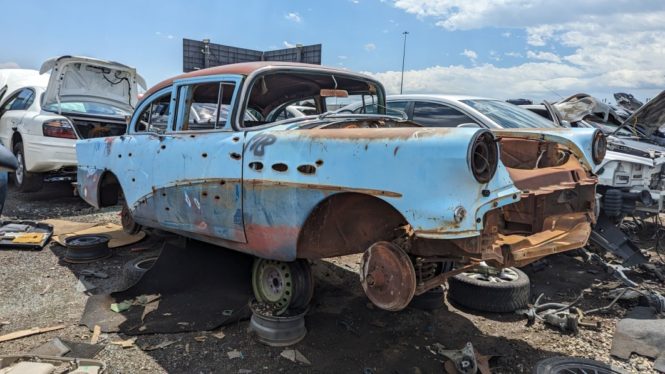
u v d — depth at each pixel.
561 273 5.12
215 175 3.36
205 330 3.33
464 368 2.89
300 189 2.86
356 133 2.71
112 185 5.06
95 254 4.73
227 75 3.61
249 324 3.43
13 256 4.76
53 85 7.41
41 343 3.11
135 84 8.45
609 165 5.58
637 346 3.26
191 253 4.01
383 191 2.49
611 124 8.63
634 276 5.05
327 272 4.63
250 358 3.02
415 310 3.87
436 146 2.34
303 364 2.99
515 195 2.45
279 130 3.18
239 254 4.22
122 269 4.56
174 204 3.79
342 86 4.27
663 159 6.26
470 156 2.23
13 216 6.41
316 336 3.36
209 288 3.98
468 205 2.28
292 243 2.97
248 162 3.14
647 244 6.52
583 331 3.63
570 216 3.31
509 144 3.52
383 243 2.58
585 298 4.40
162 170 3.87
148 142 4.15
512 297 3.84
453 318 3.79
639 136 8.13
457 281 3.99
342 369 2.96
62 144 6.68
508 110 6.15
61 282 4.18
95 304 3.64
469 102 5.96
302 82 4.01
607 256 5.54
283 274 3.28
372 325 3.57
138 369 2.84
